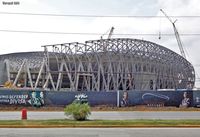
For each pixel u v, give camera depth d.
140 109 53.50
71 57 122.94
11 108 54.09
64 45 124.50
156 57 133.75
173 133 21.94
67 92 57.94
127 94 59.06
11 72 130.75
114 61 124.00
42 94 57.25
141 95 59.34
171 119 32.28
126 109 53.34
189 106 59.16
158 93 59.47
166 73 137.75
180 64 149.25
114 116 38.59
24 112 31.53
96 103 58.44
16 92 56.69
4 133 21.77
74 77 123.62
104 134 21.19
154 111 50.88
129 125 27.23
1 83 127.81
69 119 31.42
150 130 24.17
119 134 21.22
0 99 56.16
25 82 123.62
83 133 21.78
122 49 126.12
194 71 164.50
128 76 124.69
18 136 19.92
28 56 132.50
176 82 144.88
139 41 132.88
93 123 27.62
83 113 30.62
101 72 123.19
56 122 28.05
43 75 124.50
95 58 122.94
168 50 143.62
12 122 27.98
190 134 21.33
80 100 55.22
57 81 122.50
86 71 122.31
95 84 122.31
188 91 59.53
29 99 56.69
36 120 29.67
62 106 57.00
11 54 132.75
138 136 20.06
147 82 128.50
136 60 126.75
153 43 137.88
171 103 59.34
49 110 51.69
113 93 58.97
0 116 38.28
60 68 121.69
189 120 30.23
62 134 21.12
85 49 123.56
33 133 21.77
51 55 125.00
